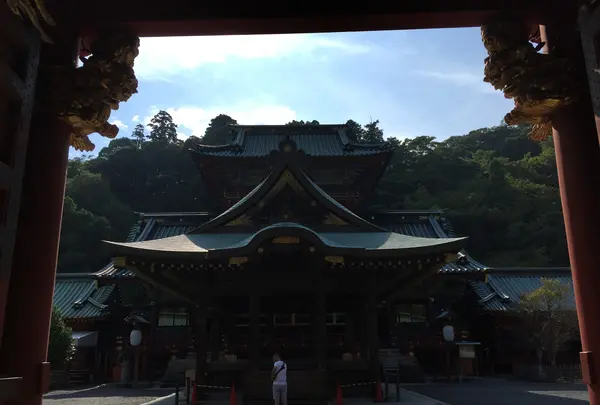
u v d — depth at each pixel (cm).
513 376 3066
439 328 2947
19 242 496
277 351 1866
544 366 2908
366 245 1695
